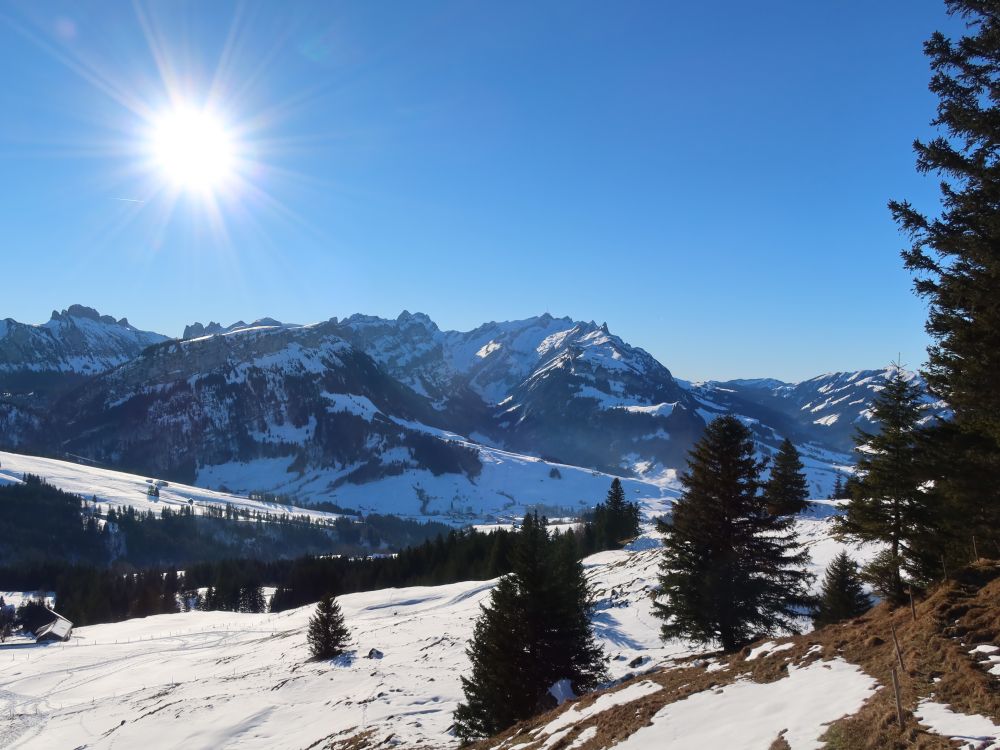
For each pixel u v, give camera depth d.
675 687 17.91
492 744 21.44
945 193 17.78
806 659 16.12
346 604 90.56
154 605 140.25
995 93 16.23
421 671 40.44
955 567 23.03
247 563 178.25
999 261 16.00
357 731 31.41
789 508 30.00
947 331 19.44
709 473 27.86
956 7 16.52
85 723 49.31
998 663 11.63
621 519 106.25
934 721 10.40
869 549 41.19
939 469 22.27
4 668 78.56
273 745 33.69
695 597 27.75
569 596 26.78
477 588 82.06
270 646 69.19
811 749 11.16
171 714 43.62
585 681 25.94
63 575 155.12
